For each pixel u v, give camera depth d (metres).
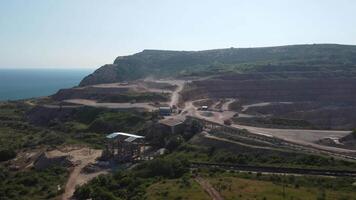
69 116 181.25
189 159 107.88
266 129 138.12
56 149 132.00
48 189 95.50
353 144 119.88
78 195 88.81
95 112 175.50
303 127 144.38
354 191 77.12
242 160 103.69
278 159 103.12
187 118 147.12
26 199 88.44
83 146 135.12
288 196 72.44
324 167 93.69
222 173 92.81
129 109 172.38
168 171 95.06
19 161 125.62
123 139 119.50
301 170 92.12
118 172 99.31
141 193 80.81
